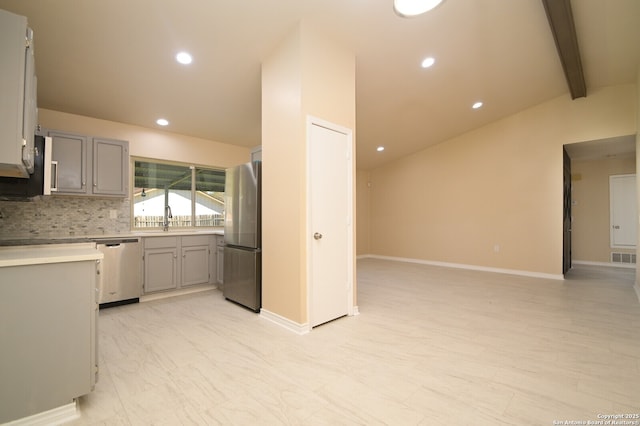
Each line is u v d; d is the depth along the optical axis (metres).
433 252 6.45
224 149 5.00
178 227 4.56
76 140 3.34
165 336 2.52
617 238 6.00
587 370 1.94
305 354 2.17
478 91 4.33
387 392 1.70
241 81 3.32
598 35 3.27
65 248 1.96
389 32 2.92
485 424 1.43
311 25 2.67
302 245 2.59
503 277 4.98
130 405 1.59
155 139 4.25
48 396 1.46
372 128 5.29
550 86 4.43
